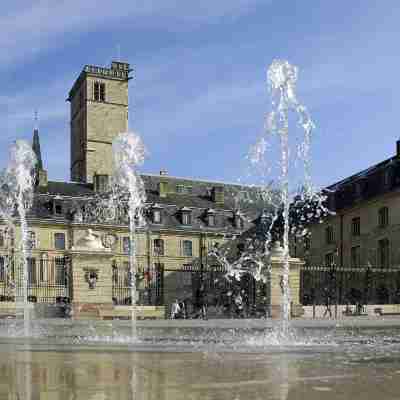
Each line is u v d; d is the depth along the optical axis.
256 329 24.41
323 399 6.57
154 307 35.00
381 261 55.84
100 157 96.94
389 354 12.48
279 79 22.67
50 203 73.88
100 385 7.48
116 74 99.19
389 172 55.81
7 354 11.84
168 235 78.06
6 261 68.38
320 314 37.16
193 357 11.36
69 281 33.62
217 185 93.12
